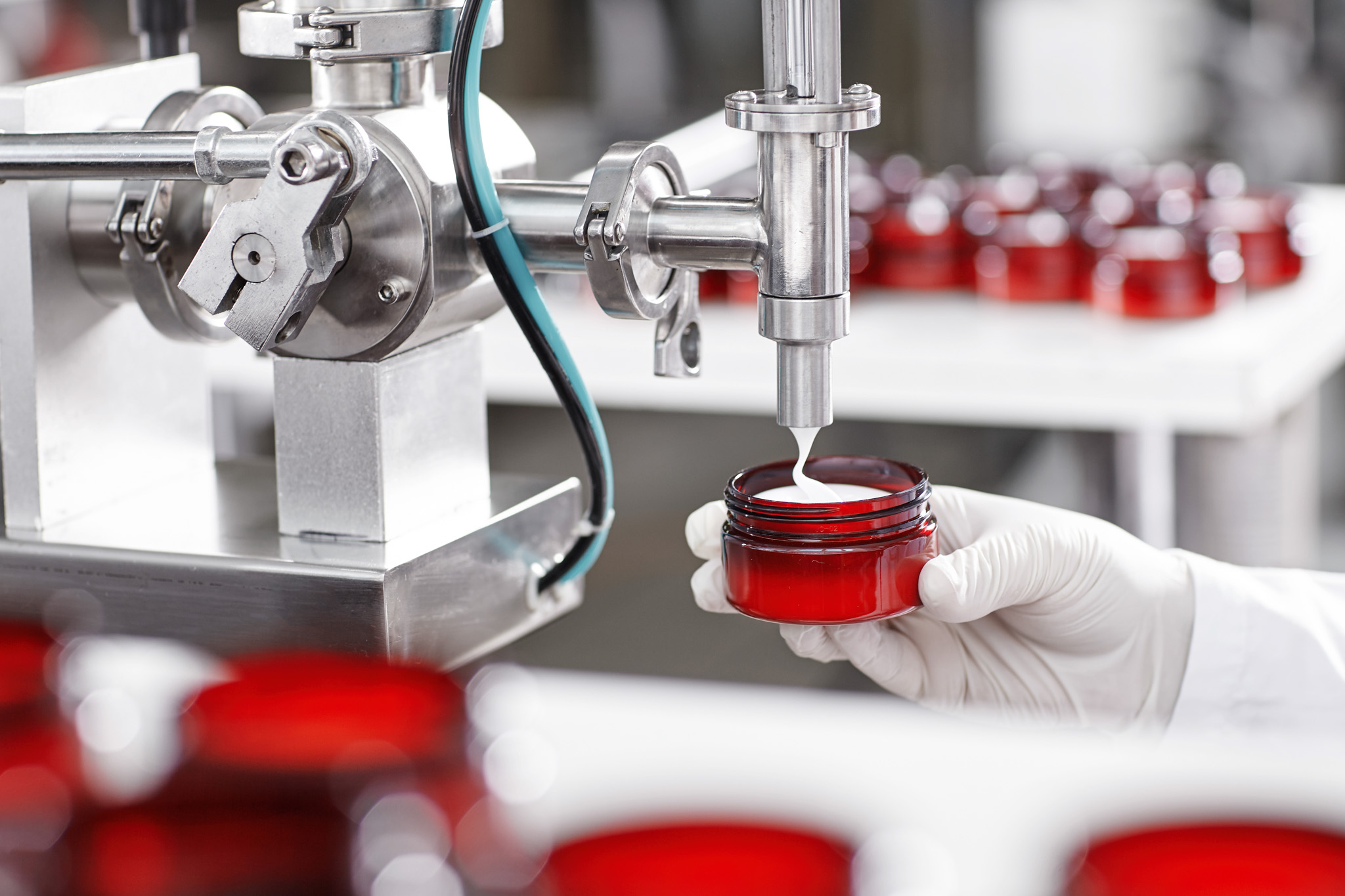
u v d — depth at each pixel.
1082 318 1.81
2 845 0.36
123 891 0.36
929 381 1.70
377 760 0.38
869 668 0.96
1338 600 1.04
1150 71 3.36
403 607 0.72
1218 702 0.98
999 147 3.34
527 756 0.44
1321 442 3.14
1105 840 0.35
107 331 0.82
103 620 0.76
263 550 0.74
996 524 0.96
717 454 2.89
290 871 0.35
